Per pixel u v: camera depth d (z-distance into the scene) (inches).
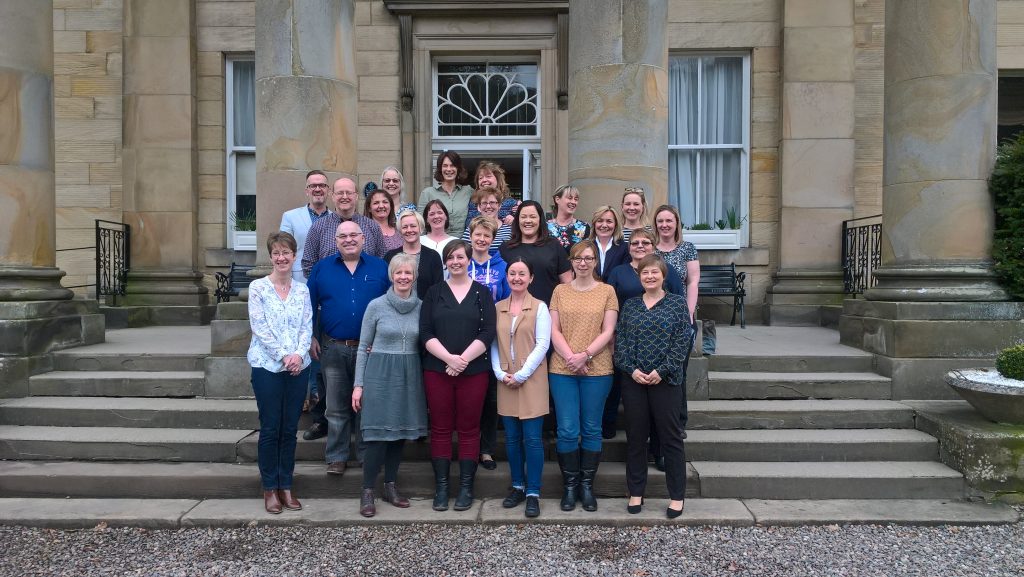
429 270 182.7
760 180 375.9
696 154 390.3
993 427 183.0
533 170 389.1
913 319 219.9
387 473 176.7
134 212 373.4
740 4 373.7
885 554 150.7
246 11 380.5
